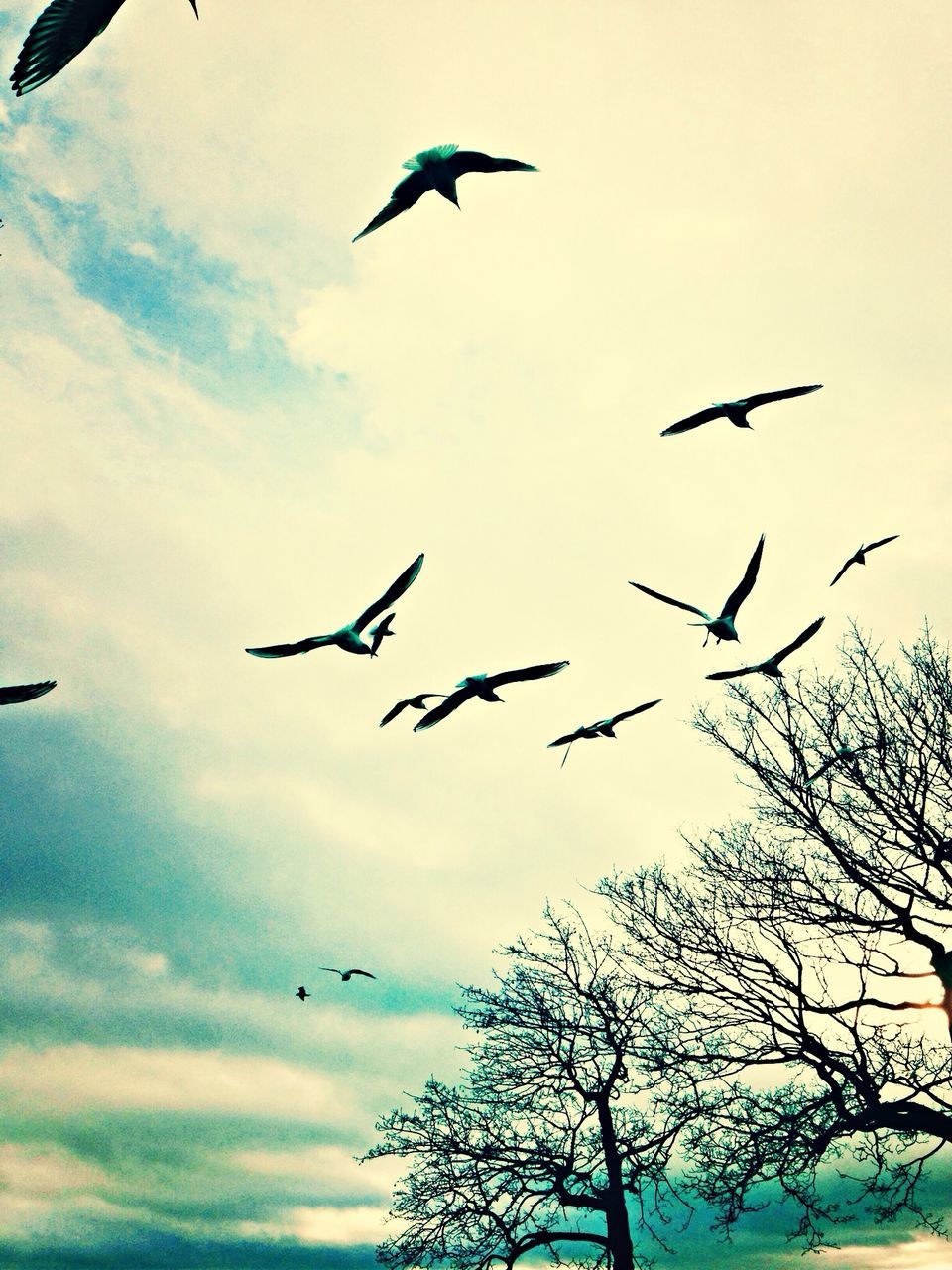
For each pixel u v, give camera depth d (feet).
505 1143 75.92
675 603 25.64
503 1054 78.48
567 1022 75.61
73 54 16.15
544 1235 70.54
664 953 67.10
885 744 64.44
